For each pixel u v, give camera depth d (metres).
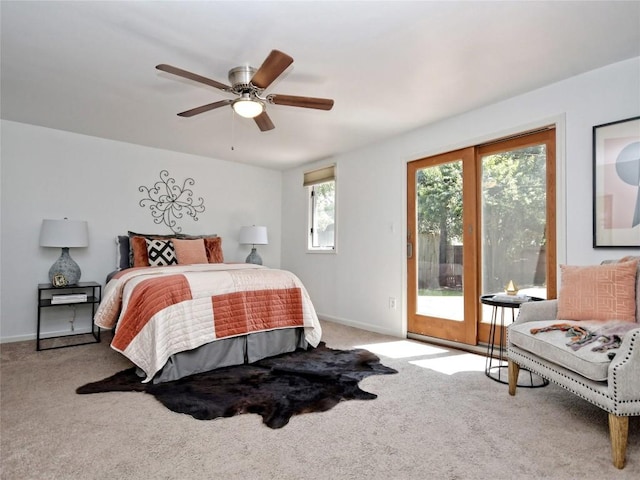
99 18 1.91
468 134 3.26
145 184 4.37
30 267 3.66
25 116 3.41
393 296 3.92
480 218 3.29
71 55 2.29
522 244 3.01
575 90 2.57
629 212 2.32
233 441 1.68
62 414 1.94
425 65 2.41
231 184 5.14
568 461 1.53
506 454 1.58
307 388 2.32
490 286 3.22
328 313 4.77
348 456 1.56
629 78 2.34
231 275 2.91
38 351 3.21
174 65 2.40
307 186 5.23
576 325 1.94
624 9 1.83
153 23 1.95
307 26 1.97
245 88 2.25
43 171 3.73
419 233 3.74
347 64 2.39
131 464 1.50
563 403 2.11
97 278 4.02
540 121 2.76
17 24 1.96
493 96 2.92
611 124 2.40
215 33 2.04
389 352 3.19
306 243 5.20
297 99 2.32
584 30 2.02
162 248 3.87
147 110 3.22
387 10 1.84
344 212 4.57
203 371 2.62
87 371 2.65
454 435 1.74
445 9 1.83
